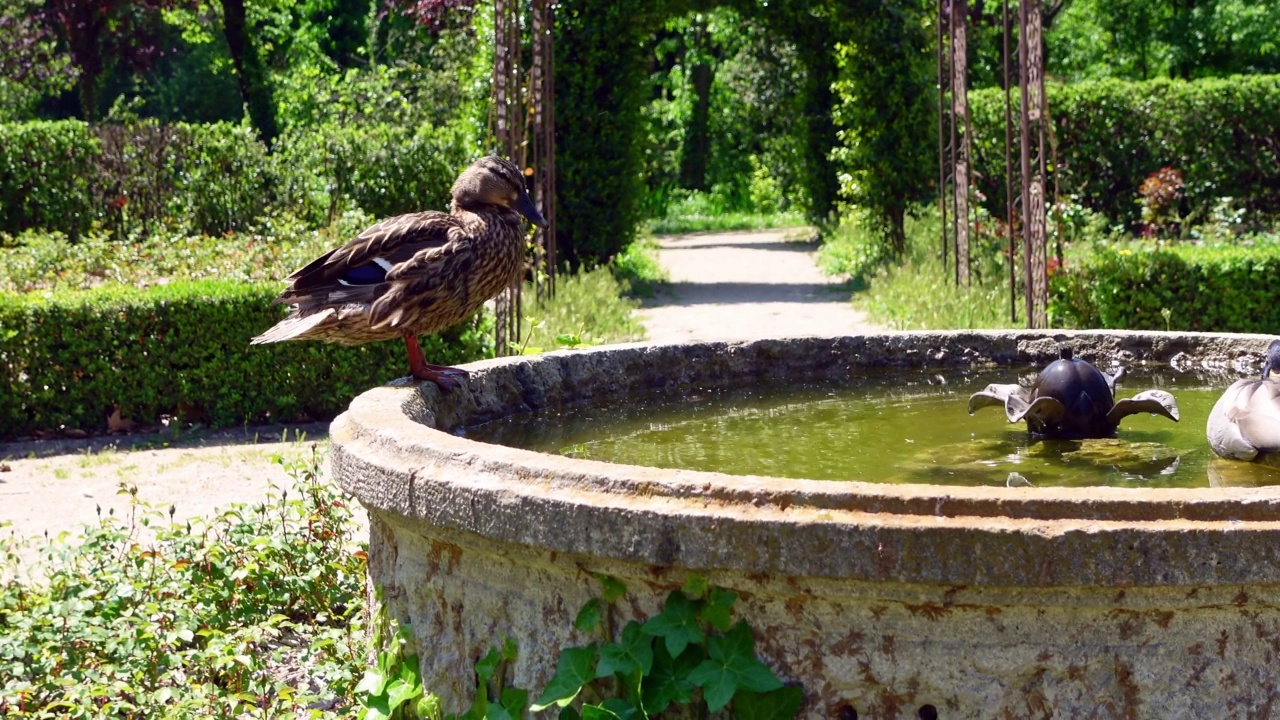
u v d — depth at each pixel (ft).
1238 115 61.31
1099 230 51.98
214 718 12.76
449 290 12.91
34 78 100.94
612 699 8.55
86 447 28.66
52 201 55.93
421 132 57.93
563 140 54.75
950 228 53.62
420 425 10.05
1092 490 7.68
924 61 58.08
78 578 15.48
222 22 114.83
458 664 9.81
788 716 8.21
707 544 7.93
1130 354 16.48
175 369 30.76
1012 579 7.48
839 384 15.90
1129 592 7.63
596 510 8.20
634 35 54.90
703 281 60.64
